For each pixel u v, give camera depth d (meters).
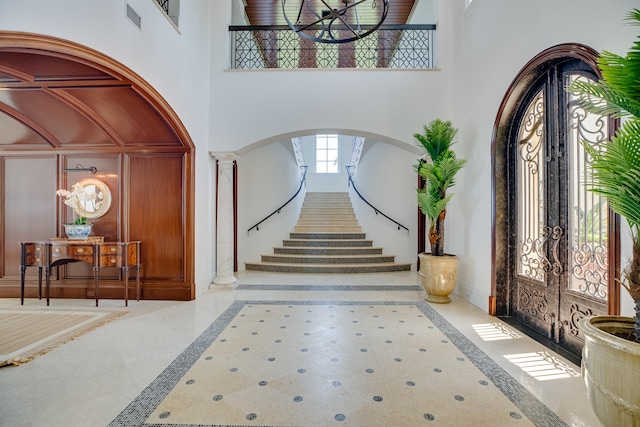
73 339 3.14
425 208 4.42
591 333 1.58
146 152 4.62
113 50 3.07
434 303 4.40
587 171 2.77
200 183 4.98
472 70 4.43
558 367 2.59
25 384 2.31
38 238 4.63
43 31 2.41
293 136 5.54
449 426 1.86
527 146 3.60
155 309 4.14
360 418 1.93
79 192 4.42
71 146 4.59
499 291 3.89
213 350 2.89
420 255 4.55
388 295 4.88
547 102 3.22
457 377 2.42
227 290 5.18
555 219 3.13
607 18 2.35
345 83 5.25
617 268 2.28
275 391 2.22
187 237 4.59
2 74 3.19
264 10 7.08
